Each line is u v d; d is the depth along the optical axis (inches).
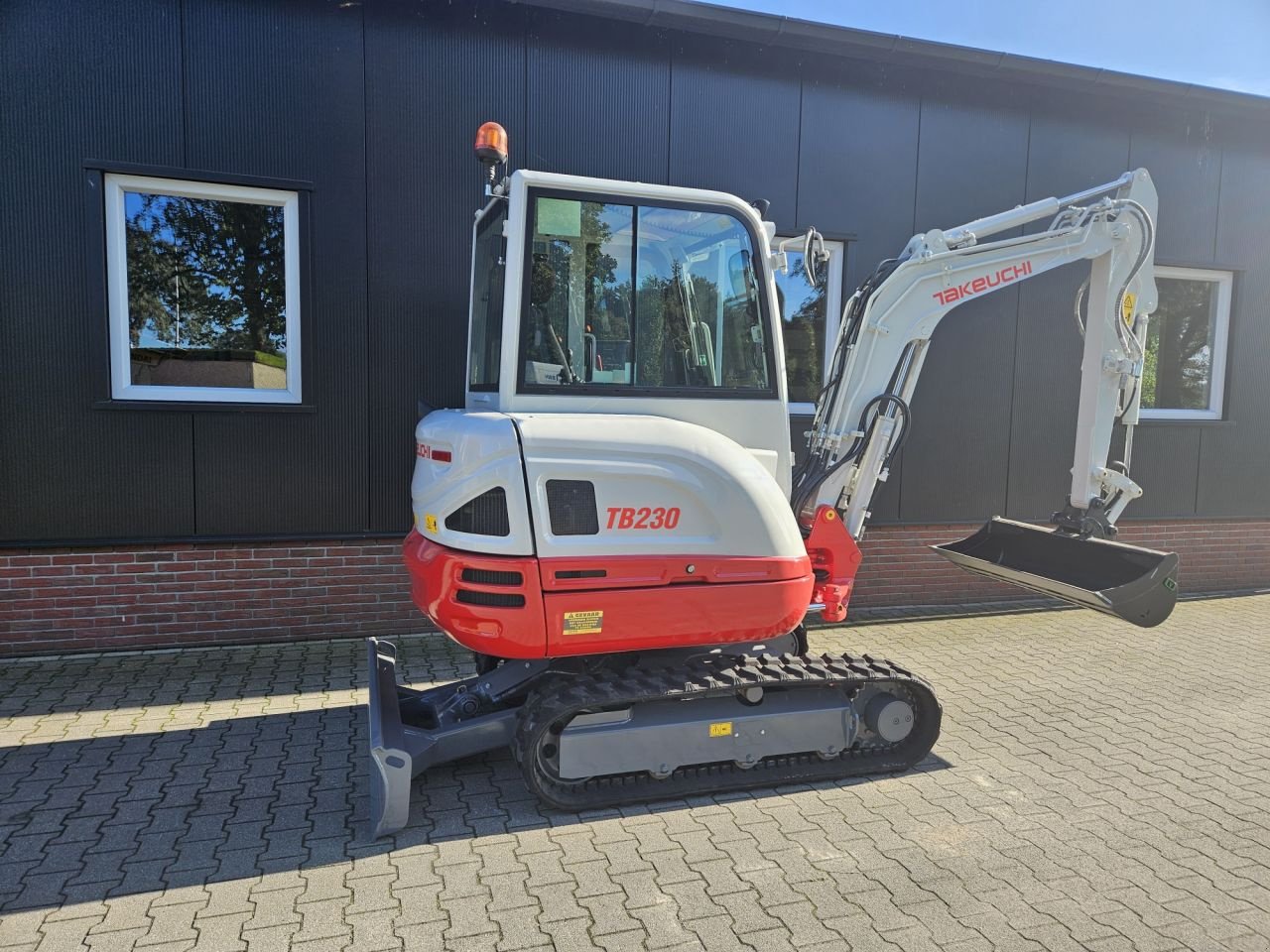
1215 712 174.9
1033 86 253.3
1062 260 162.1
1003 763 148.4
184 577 201.6
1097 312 166.2
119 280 194.4
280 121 199.2
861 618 245.3
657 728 128.2
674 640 127.4
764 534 130.5
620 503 124.0
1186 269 281.6
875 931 98.0
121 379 196.7
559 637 121.1
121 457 195.2
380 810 117.7
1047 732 163.5
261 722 160.9
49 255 188.1
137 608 199.3
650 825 124.1
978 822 126.0
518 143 214.5
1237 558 293.6
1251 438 292.2
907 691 144.5
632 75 221.0
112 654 197.0
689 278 138.2
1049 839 121.0
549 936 96.7
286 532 207.3
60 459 191.6
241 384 206.2
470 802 131.1
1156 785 139.6
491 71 211.3
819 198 238.8
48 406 190.1
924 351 159.9
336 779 137.6
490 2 208.1
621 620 123.7
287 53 198.2
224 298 203.5
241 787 134.2
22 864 111.0
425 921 99.4
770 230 146.0
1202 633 237.3
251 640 207.3
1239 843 120.4
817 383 247.1
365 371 209.3
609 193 132.9
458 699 139.7
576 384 132.2
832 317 245.3
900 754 145.7
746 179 232.2
